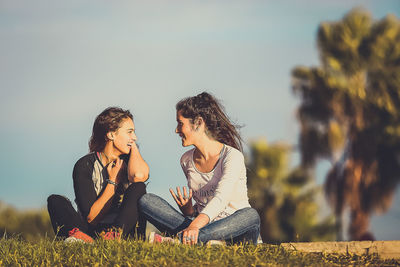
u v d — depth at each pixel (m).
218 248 6.38
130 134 7.72
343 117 33.91
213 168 7.17
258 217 7.04
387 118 33.44
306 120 33.91
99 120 7.73
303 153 33.41
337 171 33.38
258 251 6.43
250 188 32.41
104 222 7.48
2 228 24.66
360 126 33.72
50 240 7.00
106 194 7.41
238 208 7.13
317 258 6.34
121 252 6.19
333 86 33.72
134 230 7.20
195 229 6.56
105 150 7.73
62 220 7.24
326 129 33.66
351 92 33.78
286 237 32.22
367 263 6.22
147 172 7.64
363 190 33.31
